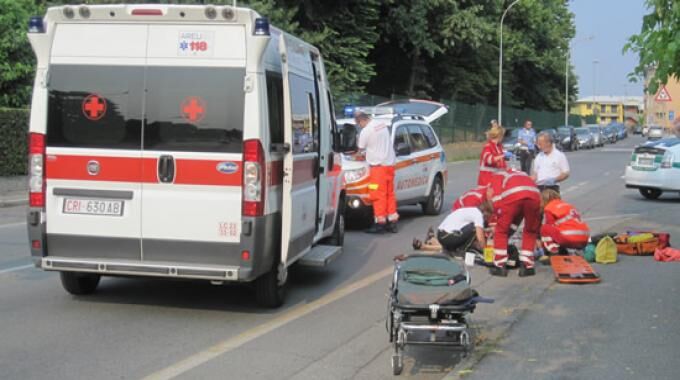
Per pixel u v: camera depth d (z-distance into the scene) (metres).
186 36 6.71
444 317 5.41
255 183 6.59
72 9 6.77
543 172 10.97
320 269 9.51
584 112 176.00
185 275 6.68
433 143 14.99
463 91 48.44
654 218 13.89
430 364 5.67
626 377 5.12
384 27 37.56
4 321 6.78
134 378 5.30
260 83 6.66
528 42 53.81
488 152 11.53
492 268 8.93
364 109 14.16
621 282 8.36
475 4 43.50
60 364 5.59
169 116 6.71
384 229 12.55
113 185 6.80
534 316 6.80
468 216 9.40
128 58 6.77
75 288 7.66
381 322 6.96
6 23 19.98
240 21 6.63
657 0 6.92
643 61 7.09
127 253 6.85
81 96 6.82
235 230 6.64
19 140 19.58
